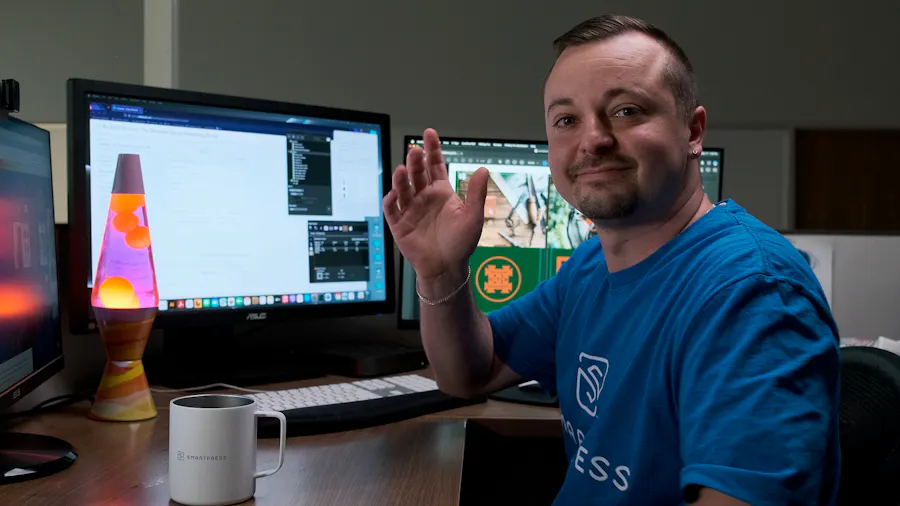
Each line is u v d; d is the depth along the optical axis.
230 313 1.30
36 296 0.97
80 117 1.14
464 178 1.47
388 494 0.77
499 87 4.09
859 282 1.50
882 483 0.83
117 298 1.03
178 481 0.72
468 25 4.08
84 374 1.23
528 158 1.49
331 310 1.42
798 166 4.19
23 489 0.75
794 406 0.64
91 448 0.90
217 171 1.29
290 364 1.40
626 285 0.89
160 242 1.23
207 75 4.11
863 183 4.17
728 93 4.14
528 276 1.49
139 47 4.39
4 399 0.82
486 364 1.11
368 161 1.47
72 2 4.40
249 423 0.75
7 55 4.41
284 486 0.79
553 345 1.11
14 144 0.90
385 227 1.50
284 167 1.36
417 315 1.53
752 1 4.10
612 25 0.88
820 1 4.09
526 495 1.48
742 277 0.73
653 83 0.84
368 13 4.09
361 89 4.11
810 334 0.69
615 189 0.84
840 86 4.11
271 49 4.11
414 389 1.21
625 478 0.81
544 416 1.13
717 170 1.55
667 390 0.78
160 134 1.23
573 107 0.87
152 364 1.35
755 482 0.61
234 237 1.31
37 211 0.99
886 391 0.86
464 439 0.99
